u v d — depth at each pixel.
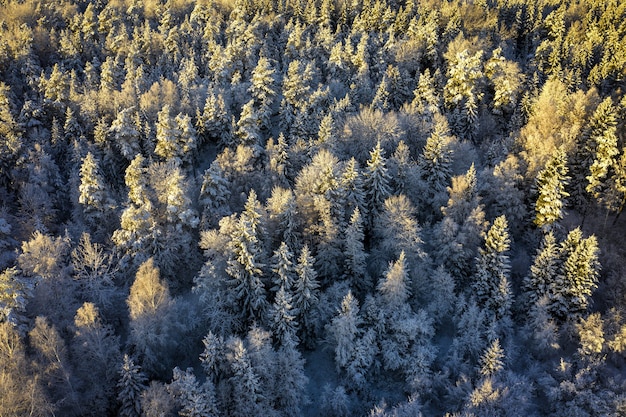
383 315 46.09
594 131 58.72
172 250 51.09
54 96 78.06
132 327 41.50
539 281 47.56
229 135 72.94
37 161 63.78
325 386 44.28
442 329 50.00
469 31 98.38
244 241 44.88
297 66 76.06
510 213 55.59
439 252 51.72
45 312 40.69
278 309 43.25
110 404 38.66
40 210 58.91
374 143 65.25
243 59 89.25
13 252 53.72
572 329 45.25
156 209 53.09
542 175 54.06
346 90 81.19
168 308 41.44
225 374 39.19
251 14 110.81
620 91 75.38
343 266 51.56
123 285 49.22
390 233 51.84
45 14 111.69
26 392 32.69
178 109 75.69
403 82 81.75
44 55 96.50
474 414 37.66
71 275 49.47
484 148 71.12
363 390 44.81
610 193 55.75
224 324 44.50
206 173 56.03
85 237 46.31
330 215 51.56
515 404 39.50
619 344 42.50
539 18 102.50
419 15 102.44
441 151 60.00
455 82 77.56
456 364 43.97
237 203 60.06
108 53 97.19
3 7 110.50
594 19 100.94
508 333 45.91
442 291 48.44
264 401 38.88
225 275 46.56
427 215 59.25
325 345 48.12
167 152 65.88
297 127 70.50
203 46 98.06
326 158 55.25
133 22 111.12
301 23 108.25
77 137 72.25
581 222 57.00
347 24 108.31
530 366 44.53
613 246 53.34
